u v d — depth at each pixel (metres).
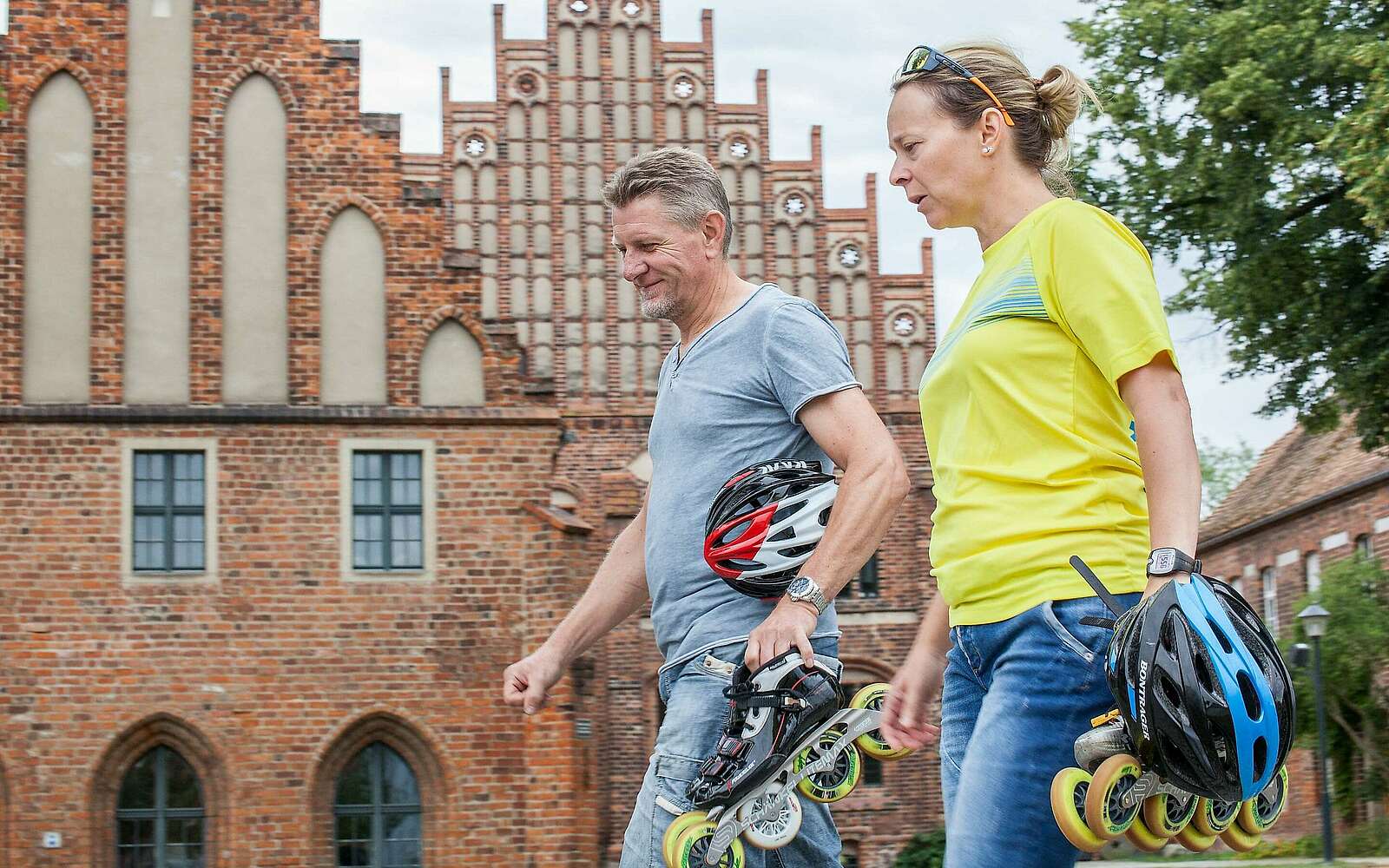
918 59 3.18
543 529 21.16
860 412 4.09
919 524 32.59
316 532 21.02
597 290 35.88
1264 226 20.12
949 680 3.16
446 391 21.59
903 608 32.22
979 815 2.90
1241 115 18.98
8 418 20.80
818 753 4.04
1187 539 2.68
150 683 20.47
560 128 36.47
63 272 21.45
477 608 21.03
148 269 21.59
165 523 20.88
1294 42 18.83
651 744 31.30
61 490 20.75
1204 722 2.54
